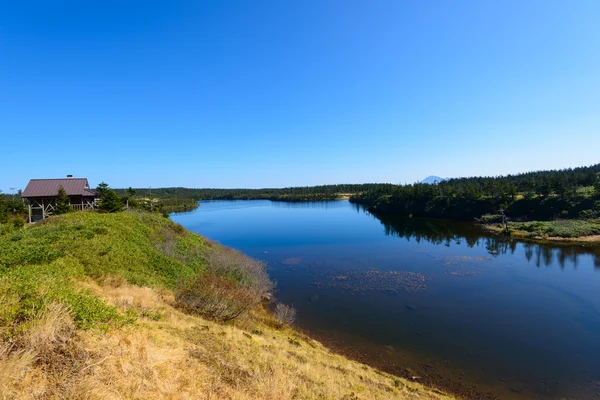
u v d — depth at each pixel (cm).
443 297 2303
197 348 749
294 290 2500
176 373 584
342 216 8412
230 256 2505
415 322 1888
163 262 1886
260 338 1156
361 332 1759
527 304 2147
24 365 418
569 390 1247
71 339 532
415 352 1538
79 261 1377
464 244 4300
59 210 3019
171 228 2917
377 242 4531
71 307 597
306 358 1086
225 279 1775
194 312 1220
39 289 617
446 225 6238
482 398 1196
